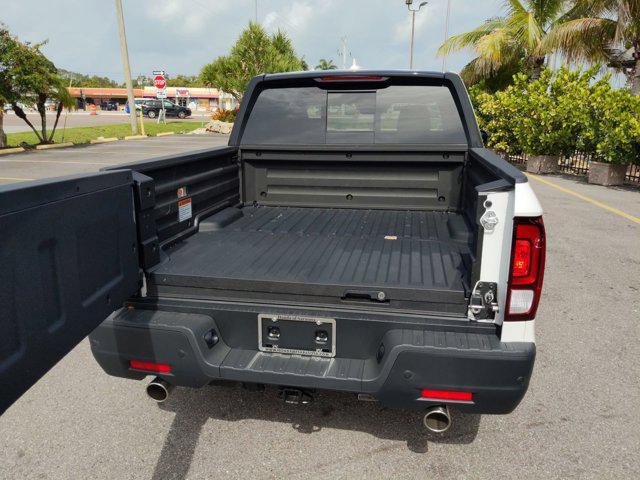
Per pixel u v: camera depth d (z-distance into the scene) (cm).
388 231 326
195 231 318
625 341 389
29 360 156
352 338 223
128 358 235
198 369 227
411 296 214
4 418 288
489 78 2159
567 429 280
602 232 737
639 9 1309
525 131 1462
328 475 243
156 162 253
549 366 350
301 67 3147
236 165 385
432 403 213
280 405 302
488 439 272
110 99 8994
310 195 393
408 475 244
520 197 194
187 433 275
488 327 209
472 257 213
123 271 216
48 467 248
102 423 284
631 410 298
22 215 149
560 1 1736
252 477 242
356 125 366
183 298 236
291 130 375
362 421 287
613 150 1159
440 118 356
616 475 245
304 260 261
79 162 1454
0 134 1809
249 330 232
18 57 1734
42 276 161
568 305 461
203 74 3075
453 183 369
